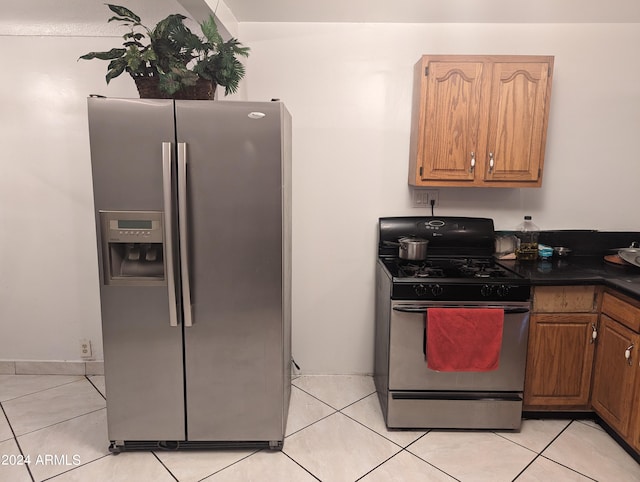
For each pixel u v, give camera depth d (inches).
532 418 98.6
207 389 85.4
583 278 90.0
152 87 80.0
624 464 83.4
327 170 111.3
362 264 115.0
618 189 111.1
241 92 108.2
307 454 86.8
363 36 106.7
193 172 78.4
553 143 109.3
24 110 108.5
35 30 105.6
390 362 91.4
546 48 105.8
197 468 82.6
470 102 97.0
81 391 109.9
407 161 110.8
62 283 115.1
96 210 78.9
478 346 87.7
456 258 109.0
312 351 118.9
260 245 81.3
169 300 80.7
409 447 88.8
